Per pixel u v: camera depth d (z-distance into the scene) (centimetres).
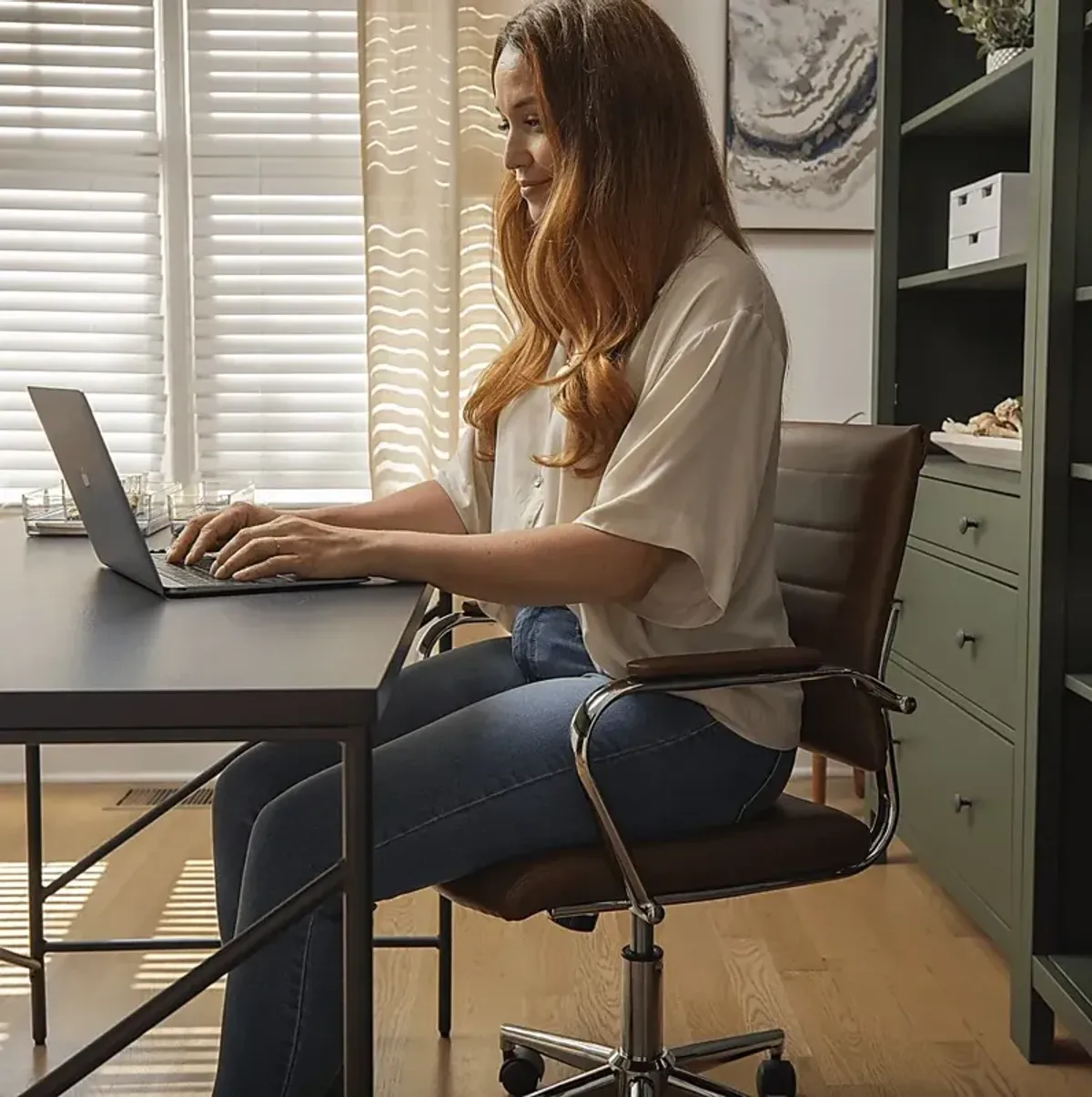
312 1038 142
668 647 164
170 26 344
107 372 353
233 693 104
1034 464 221
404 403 335
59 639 126
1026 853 222
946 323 317
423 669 199
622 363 167
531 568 151
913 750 291
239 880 176
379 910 280
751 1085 210
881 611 172
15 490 355
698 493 154
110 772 358
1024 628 225
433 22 324
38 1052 218
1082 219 212
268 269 349
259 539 154
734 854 159
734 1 335
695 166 169
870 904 283
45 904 277
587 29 164
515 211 190
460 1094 205
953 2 278
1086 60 210
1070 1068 216
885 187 312
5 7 341
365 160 327
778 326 166
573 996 239
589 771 150
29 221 347
